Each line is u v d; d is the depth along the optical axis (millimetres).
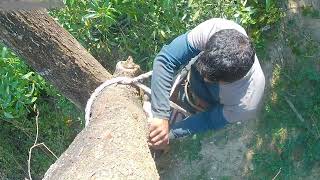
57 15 3482
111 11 3457
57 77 3180
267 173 4242
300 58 4355
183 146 4281
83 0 3375
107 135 2348
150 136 2822
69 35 3098
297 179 4227
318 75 4301
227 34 2457
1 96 3693
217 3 3641
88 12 3443
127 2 3502
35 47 2924
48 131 4414
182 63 2781
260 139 4289
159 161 4223
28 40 2863
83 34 3611
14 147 4539
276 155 4273
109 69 3977
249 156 4266
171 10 3555
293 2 4359
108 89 2990
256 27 4156
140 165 2107
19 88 3631
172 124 3098
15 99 3738
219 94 2695
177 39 2756
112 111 2721
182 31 3668
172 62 2754
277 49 4301
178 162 4273
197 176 4258
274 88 4320
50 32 2932
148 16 3619
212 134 4297
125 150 2217
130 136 2420
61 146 4441
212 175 4254
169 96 2865
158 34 3668
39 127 4371
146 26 3684
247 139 4289
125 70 3156
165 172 4281
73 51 3111
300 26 4359
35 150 4500
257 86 2637
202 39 2654
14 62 3459
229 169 4262
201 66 2535
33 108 4223
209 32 2639
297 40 4352
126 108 2766
